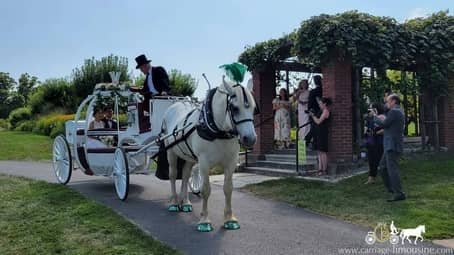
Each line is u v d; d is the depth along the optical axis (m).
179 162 8.23
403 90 12.15
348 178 10.30
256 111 6.34
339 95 11.20
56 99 36.12
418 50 12.01
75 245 6.00
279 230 6.71
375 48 11.09
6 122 47.91
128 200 9.17
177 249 5.84
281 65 14.04
